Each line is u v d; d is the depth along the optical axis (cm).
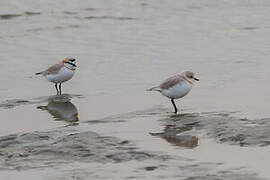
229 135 1336
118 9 3478
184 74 1625
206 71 2161
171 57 2414
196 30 2942
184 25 3061
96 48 2620
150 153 1251
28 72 2262
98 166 1187
